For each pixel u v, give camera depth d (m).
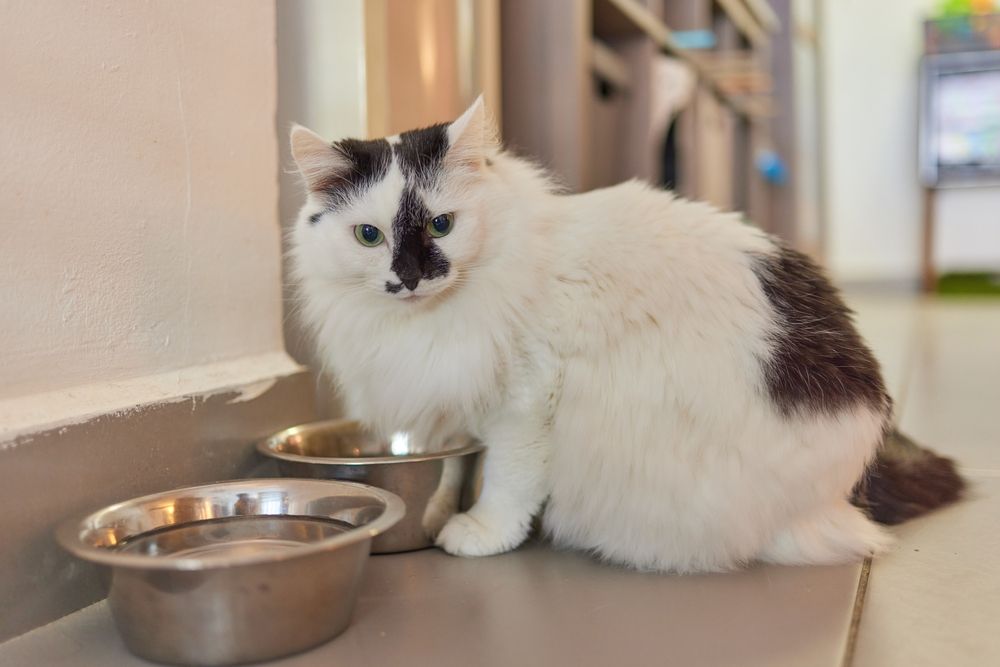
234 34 1.62
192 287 1.53
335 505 1.33
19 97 1.19
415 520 1.47
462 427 1.49
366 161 1.36
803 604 1.22
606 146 3.50
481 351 1.35
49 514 1.21
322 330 1.47
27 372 1.22
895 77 7.03
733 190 5.65
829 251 7.33
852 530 1.39
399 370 1.39
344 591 1.12
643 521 1.35
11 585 1.16
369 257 1.34
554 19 2.77
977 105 6.68
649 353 1.32
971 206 6.96
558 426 1.39
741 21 5.28
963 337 4.19
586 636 1.12
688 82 3.98
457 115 2.33
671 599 1.25
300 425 1.69
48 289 1.25
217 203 1.59
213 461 1.52
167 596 1.04
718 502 1.31
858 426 1.33
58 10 1.25
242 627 1.04
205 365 1.56
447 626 1.17
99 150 1.33
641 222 1.42
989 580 1.31
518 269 1.36
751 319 1.34
